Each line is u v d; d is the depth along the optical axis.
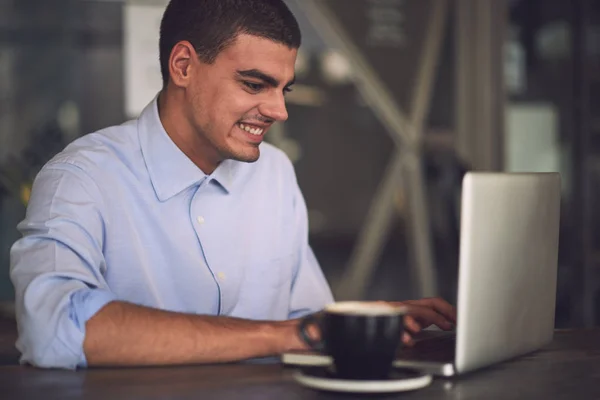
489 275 1.09
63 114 4.45
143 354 1.18
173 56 1.54
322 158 4.87
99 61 4.48
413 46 4.97
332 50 4.82
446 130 5.06
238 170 1.71
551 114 5.26
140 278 1.58
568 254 5.26
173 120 1.59
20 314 1.27
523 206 1.17
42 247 1.36
